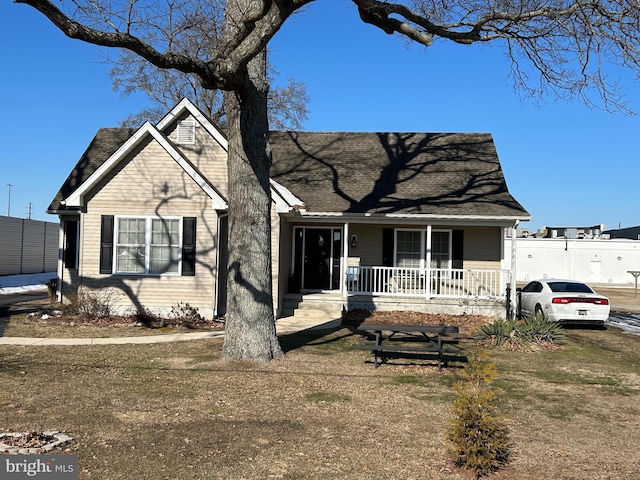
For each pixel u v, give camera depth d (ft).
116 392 26.40
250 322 33.63
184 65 28.66
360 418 23.20
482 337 43.29
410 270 60.59
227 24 33.53
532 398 27.48
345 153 71.20
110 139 70.90
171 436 20.34
